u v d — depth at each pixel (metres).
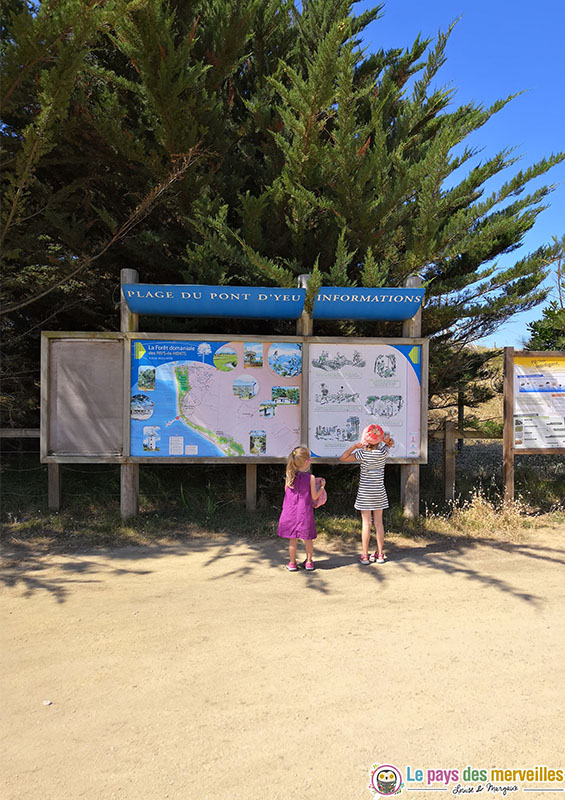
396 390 7.02
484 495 8.36
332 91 6.38
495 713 2.98
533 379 7.62
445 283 7.77
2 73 5.44
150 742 2.74
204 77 7.11
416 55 8.80
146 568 5.43
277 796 2.37
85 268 7.83
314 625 4.12
